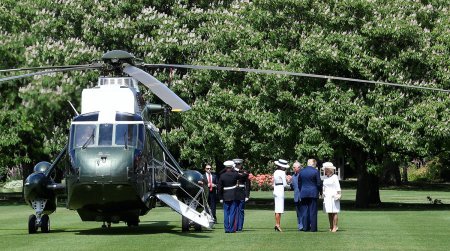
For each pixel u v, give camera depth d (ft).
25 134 409.90
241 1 378.12
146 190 198.08
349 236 194.80
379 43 348.59
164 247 168.35
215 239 187.52
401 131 330.75
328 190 209.77
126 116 197.26
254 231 213.25
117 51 191.72
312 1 351.46
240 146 356.59
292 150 347.56
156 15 396.98
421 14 358.23
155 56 384.68
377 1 354.74
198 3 421.18
